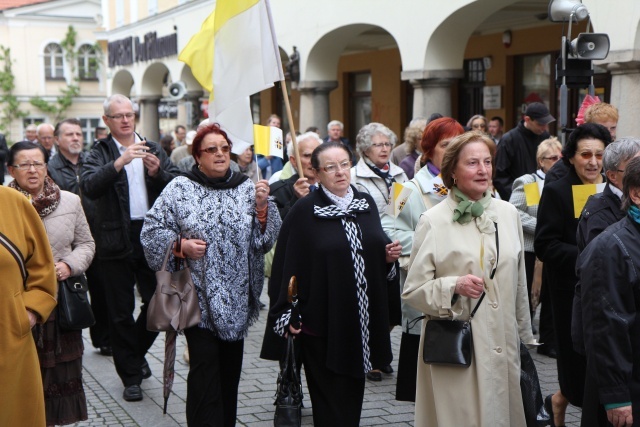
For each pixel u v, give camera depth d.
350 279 4.62
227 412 5.29
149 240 5.08
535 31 16.47
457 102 19.16
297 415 4.91
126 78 31.30
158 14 26.22
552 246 5.23
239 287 5.11
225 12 6.09
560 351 5.21
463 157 4.20
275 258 4.82
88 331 9.18
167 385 5.07
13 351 4.21
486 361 4.11
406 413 6.09
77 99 43.34
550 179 6.17
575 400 5.15
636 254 3.70
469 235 4.22
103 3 32.34
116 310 6.62
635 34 10.38
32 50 42.44
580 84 8.54
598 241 3.76
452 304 4.15
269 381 7.01
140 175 6.77
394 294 4.96
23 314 4.27
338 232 4.66
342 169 4.73
